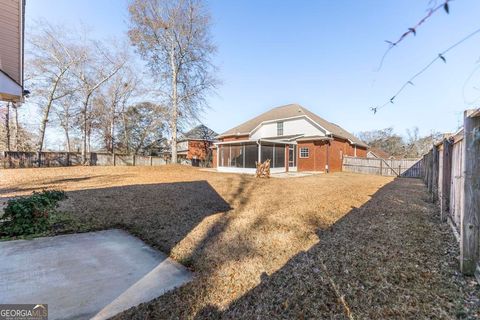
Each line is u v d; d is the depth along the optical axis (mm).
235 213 5613
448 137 4613
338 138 19453
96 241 3848
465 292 2320
